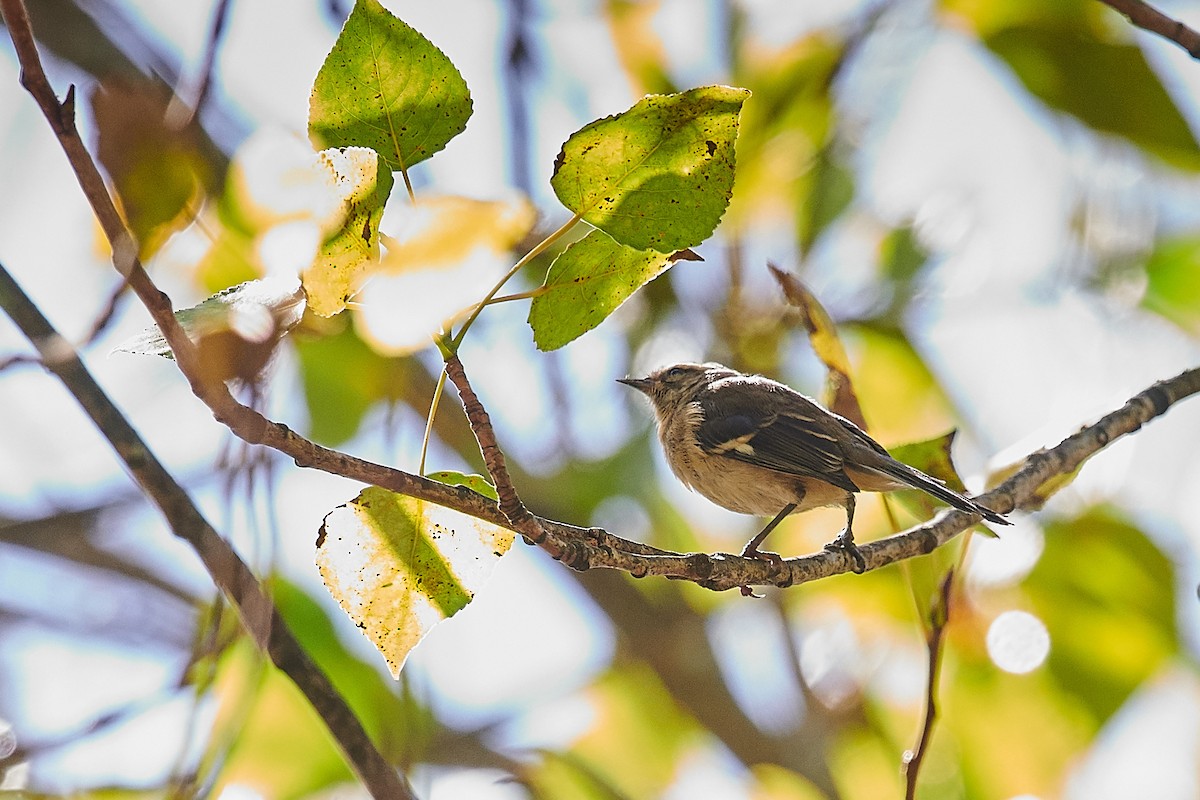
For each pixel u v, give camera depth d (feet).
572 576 47.60
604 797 43.57
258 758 34.60
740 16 41.11
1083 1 37.93
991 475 31.99
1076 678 38.88
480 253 17.60
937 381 42.83
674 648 46.32
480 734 42.98
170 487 19.12
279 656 22.17
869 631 42.29
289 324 17.10
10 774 19.65
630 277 19.42
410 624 20.95
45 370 19.24
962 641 39.01
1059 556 38.32
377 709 36.35
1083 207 42.45
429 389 40.83
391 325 17.56
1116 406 32.53
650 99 17.93
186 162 21.76
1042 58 38.37
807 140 42.37
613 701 46.50
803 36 41.22
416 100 17.60
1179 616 38.09
